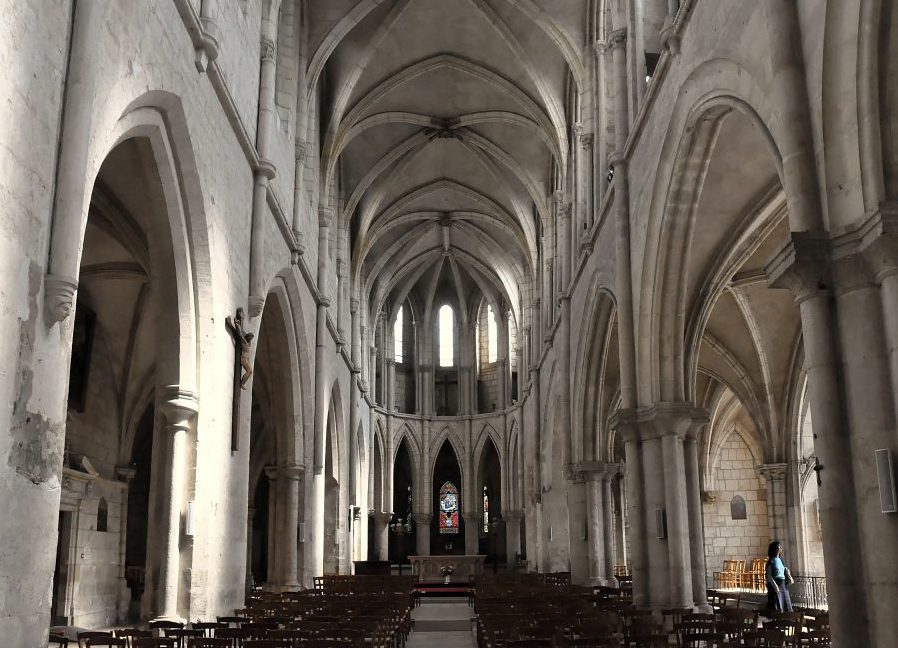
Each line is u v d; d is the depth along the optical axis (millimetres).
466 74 31719
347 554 36156
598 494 26172
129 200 16625
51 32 8250
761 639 9984
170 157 13109
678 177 15711
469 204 42625
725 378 28703
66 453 20672
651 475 17562
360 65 28578
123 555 24109
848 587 8297
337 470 34844
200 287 14406
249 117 17938
